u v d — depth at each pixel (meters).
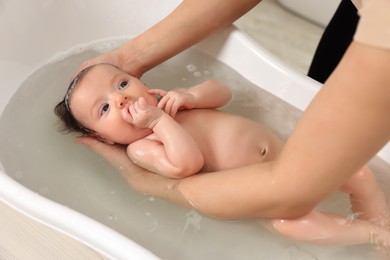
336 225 0.82
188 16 1.06
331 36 1.22
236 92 1.15
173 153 0.94
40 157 1.05
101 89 1.05
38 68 1.20
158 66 1.24
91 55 1.28
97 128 1.05
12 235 0.89
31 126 1.10
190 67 1.22
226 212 0.81
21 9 1.15
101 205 0.97
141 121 0.98
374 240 0.83
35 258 0.86
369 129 0.54
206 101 1.07
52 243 0.85
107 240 0.70
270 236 0.90
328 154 0.59
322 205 0.91
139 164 1.02
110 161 1.05
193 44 1.11
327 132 0.57
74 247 0.83
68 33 1.26
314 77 1.32
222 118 1.04
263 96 1.11
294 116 1.06
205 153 1.00
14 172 1.00
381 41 0.49
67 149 1.08
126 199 0.98
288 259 0.87
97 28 1.29
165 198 0.94
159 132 0.98
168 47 1.10
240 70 1.14
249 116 1.12
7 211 0.90
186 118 1.05
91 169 1.04
